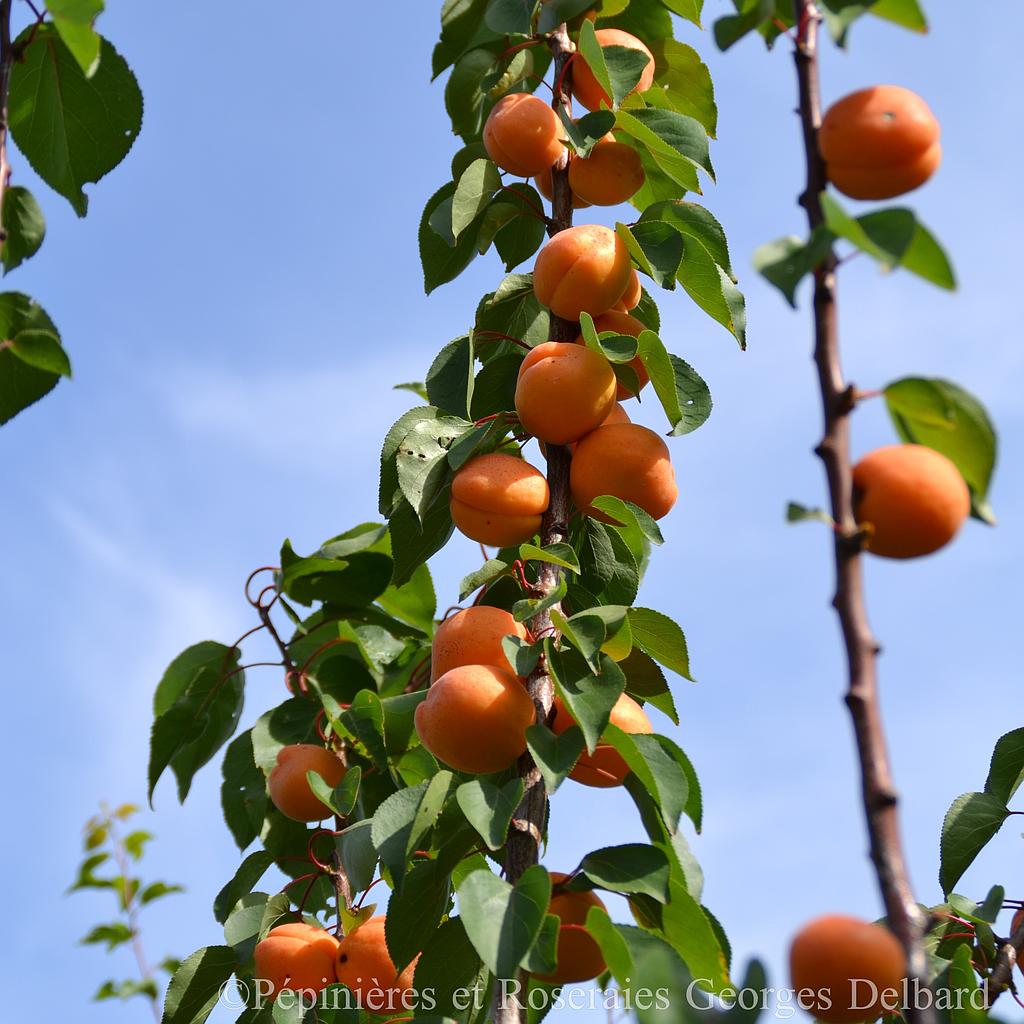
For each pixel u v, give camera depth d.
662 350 1.20
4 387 1.18
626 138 1.28
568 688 1.13
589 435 1.21
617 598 1.25
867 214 0.99
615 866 1.10
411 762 1.37
